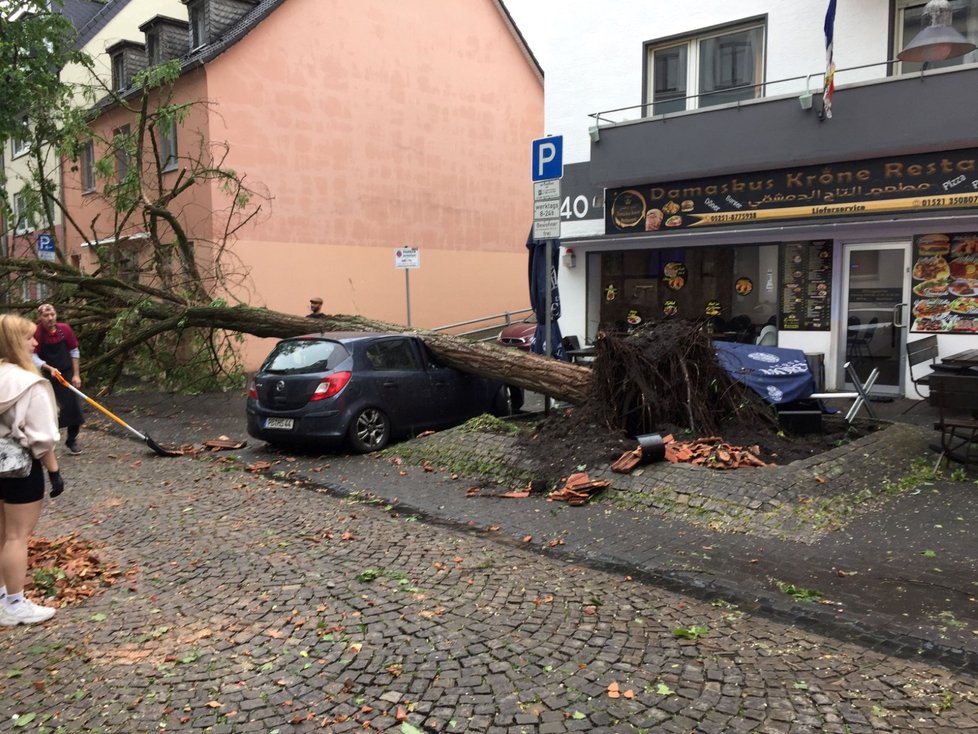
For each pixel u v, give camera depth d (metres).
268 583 4.63
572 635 3.85
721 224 11.73
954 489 6.20
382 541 5.44
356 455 8.48
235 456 8.70
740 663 3.53
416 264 13.62
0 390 3.98
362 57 18.66
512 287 22.75
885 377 10.71
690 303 12.63
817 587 4.47
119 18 22.16
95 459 8.59
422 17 19.89
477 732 3.02
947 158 9.72
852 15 10.60
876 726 2.99
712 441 6.83
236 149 16.52
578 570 4.85
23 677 3.53
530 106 22.86
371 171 19.00
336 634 3.90
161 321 12.16
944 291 10.05
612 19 12.98
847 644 3.72
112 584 4.71
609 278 13.59
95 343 13.21
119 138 13.84
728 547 5.18
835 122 10.20
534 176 8.10
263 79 16.88
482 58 21.42
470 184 21.34
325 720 3.13
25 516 4.12
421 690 3.34
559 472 6.90
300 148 17.61
